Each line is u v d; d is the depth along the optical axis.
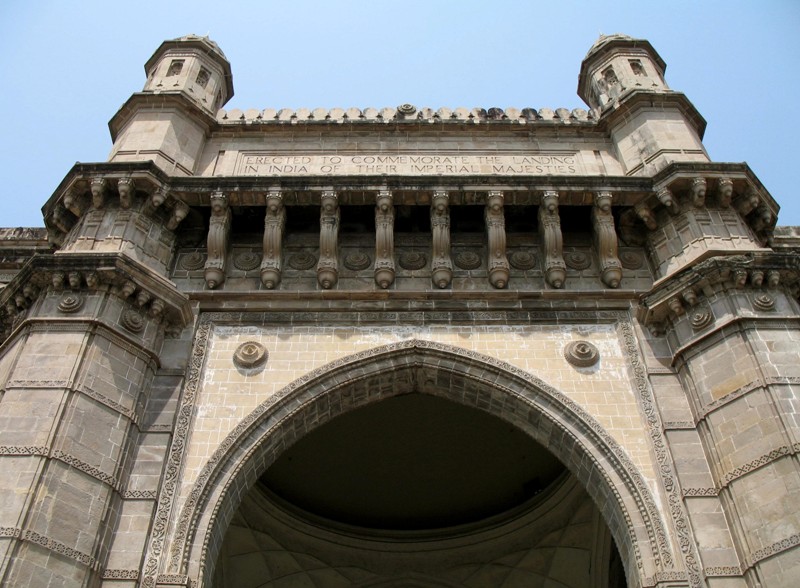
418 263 16.84
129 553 12.26
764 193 16.81
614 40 21.50
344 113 20.12
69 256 14.76
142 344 14.56
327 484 23.45
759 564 11.76
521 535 22.52
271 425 14.16
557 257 16.39
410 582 23.00
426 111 20.08
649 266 16.81
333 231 16.58
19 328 14.38
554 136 19.56
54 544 11.52
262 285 16.25
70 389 13.12
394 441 22.88
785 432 12.59
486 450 22.94
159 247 16.48
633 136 18.64
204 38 21.56
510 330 15.63
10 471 12.00
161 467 13.38
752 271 14.80
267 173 18.42
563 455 14.58
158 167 16.66
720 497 12.95
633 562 12.73
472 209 17.44
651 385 14.72
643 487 13.26
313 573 22.69
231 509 13.65
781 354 13.73
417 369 15.21
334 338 15.48
